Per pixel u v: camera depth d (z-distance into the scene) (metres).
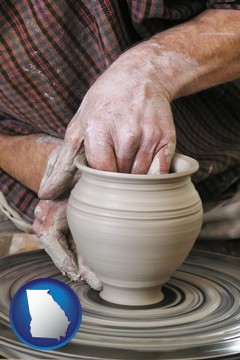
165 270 1.41
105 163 1.42
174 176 1.36
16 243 1.94
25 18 1.83
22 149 2.10
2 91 1.99
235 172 2.12
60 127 2.03
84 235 1.39
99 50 1.86
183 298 1.50
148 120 1.44
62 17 1.81
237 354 1.25
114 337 1.30
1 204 2.12
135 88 1.50
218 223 2.06
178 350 1.25
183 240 1.38
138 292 1.44
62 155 1.54
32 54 1.87
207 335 1.31
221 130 2.20
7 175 2.17
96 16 1.79
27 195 2.12
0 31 1.88
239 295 1.52
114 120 1.43
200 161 2.05
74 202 1.42
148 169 1.44
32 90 1.95
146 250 1.36
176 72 1.61
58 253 1.60
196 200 1.43
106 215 1.35
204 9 1.92
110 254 1.38
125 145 1.41
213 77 1.72
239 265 1.70
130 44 1.88
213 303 1.47
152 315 1.41
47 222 1.66
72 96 1.96
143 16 1.77
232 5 1.77
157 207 1.35
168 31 1.70
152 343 1.27
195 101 2.10
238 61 1.75
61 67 1.89
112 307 1.44
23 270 1.61
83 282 1.56
